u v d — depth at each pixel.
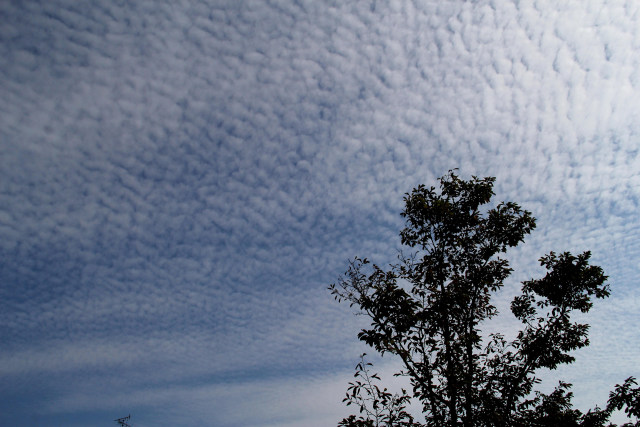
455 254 13.29
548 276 13.12
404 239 13.91
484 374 11.51
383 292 11.27
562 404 11.77
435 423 10.93
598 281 12.55
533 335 12.26
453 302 11.98
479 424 10.91
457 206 13.74
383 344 11.02
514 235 12.95
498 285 12.76
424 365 11.11
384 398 10.64
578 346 12.02
